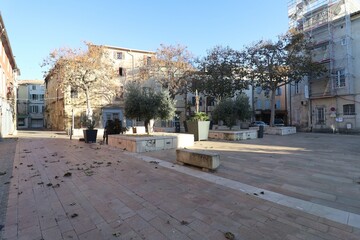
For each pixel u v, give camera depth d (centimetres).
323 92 2516
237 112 1625
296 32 2222
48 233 304
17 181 539
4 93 2070
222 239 286
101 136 1969
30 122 5400
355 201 404
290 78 2289
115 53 3139
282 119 3688
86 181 534
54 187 489
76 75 2389
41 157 862
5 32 1903
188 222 330
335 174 586
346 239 282
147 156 844
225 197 425
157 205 391
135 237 293
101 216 352
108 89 2722
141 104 1065
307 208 374
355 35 2297
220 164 704
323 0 2497
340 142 1369
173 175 579
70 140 1600
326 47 2478
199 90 2616
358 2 2486
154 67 2683
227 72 2423
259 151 975
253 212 361
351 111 2303
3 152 1010
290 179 541
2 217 351
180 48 2777
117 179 547
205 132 1450
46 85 4634
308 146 1160
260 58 2289
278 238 286
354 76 2286
